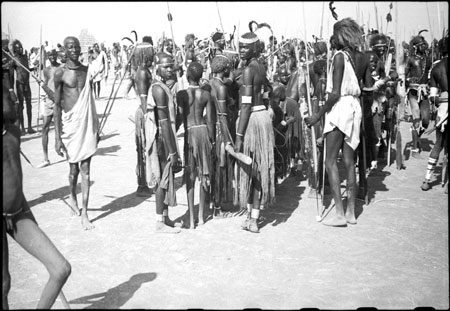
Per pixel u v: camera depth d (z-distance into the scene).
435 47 8.99
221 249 4.32
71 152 4.94
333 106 4.90
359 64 5.18
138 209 5.52
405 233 4.62
